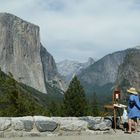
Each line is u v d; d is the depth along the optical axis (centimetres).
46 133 1510
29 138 1428
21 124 1483
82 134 1562
